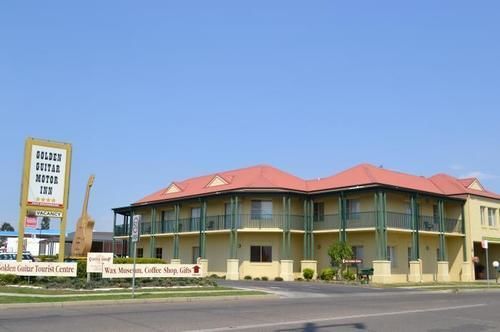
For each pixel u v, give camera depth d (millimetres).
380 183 36062
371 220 35969
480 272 43938
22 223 25625
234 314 14688
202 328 11789
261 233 38562
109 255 24141
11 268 24422
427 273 39531
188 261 43750
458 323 13328
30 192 25953
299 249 39531
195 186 46812
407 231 36094
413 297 22656
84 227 30391
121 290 21922
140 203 48375
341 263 35031
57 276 24297
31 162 26109
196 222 42562
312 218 39062
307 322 13102
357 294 24125
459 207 42094
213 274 39875
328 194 37688
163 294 20203
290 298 21562
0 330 11148
